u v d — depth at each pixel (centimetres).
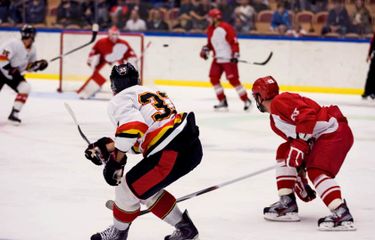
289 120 853
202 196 1068
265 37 2789
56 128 1756
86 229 870
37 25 3095
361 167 1323
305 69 2767
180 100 2445
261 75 2816
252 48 2812
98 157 753
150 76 2941
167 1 2956
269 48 2792
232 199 1050
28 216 931
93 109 2170
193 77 2902
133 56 2450
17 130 1712
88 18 3028
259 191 1105
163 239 833
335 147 865
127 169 1273
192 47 2884
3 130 1709
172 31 2952
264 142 1609
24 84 1773
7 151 1429
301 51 2762
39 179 1170
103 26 3005
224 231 870
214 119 2005
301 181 936
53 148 1474
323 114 868
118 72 754
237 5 2877
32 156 1380
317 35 2798
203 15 2922
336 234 857
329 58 2734
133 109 722
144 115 737
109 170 720
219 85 2184
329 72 2742
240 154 1449
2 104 2238
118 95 737
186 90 2764
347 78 2725
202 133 1736
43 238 825
